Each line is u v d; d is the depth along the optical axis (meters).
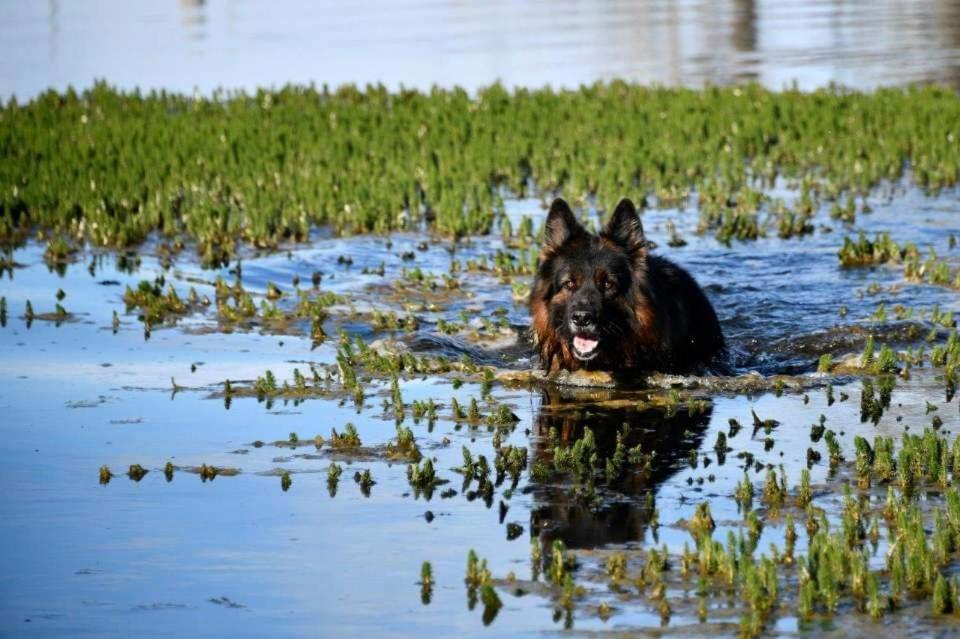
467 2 60.91
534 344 13.77
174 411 12.05
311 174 23.33
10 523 9.20
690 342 13.87
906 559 8.27
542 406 12.34
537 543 8.48
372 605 7.85
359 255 19.16
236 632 7.50
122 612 7.76
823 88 32.09
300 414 12.00
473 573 8.20
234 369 13.60
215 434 11.37
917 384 12.85
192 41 46.66
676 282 13.95
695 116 28.09
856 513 9.00
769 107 28.77
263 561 8.52
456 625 7.58
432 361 13.88
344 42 45.53
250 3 60.56
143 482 10.09
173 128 28.19
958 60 38.75
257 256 19.22
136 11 57.75
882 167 23.94
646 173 23.58
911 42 43.75
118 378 13.18
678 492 9.80
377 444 11.09
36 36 48.88
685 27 50.12
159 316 15.79
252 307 16.05
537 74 37.53
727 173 23.06
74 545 8.80
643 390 12.95
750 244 19.22
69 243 20.12
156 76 38.03
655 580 8.12
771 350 14.49
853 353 14.14
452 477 10.21
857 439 10.07
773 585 7.80
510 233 20.09
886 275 17.30
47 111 30.42
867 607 7.74
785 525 9.03
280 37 47.34
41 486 9.99
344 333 14.52
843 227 20.19
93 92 33.78
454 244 19.78
